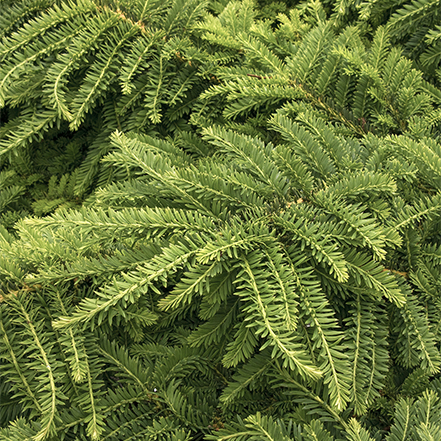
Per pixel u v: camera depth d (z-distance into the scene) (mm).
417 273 1017
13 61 1157
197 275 925
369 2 1216
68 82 1207
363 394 945
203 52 1241
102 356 1019
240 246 939
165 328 1086
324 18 1312
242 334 951
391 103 1183
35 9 1236
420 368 976
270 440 913
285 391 981
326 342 916
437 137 1115
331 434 961
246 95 1172
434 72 1238
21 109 1395
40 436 910
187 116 1301
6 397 991
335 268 911
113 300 913
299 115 1090
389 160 1050
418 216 1000
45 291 1000
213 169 1000
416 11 1189
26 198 1424
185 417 986
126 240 1035
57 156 1443
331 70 1213
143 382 1011
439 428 918
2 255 1003
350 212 953
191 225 964
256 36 1270
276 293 935
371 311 994
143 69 1212
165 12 1270
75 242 1013
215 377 1041
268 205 998
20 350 969
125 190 1014
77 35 1191
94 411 959
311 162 1052
